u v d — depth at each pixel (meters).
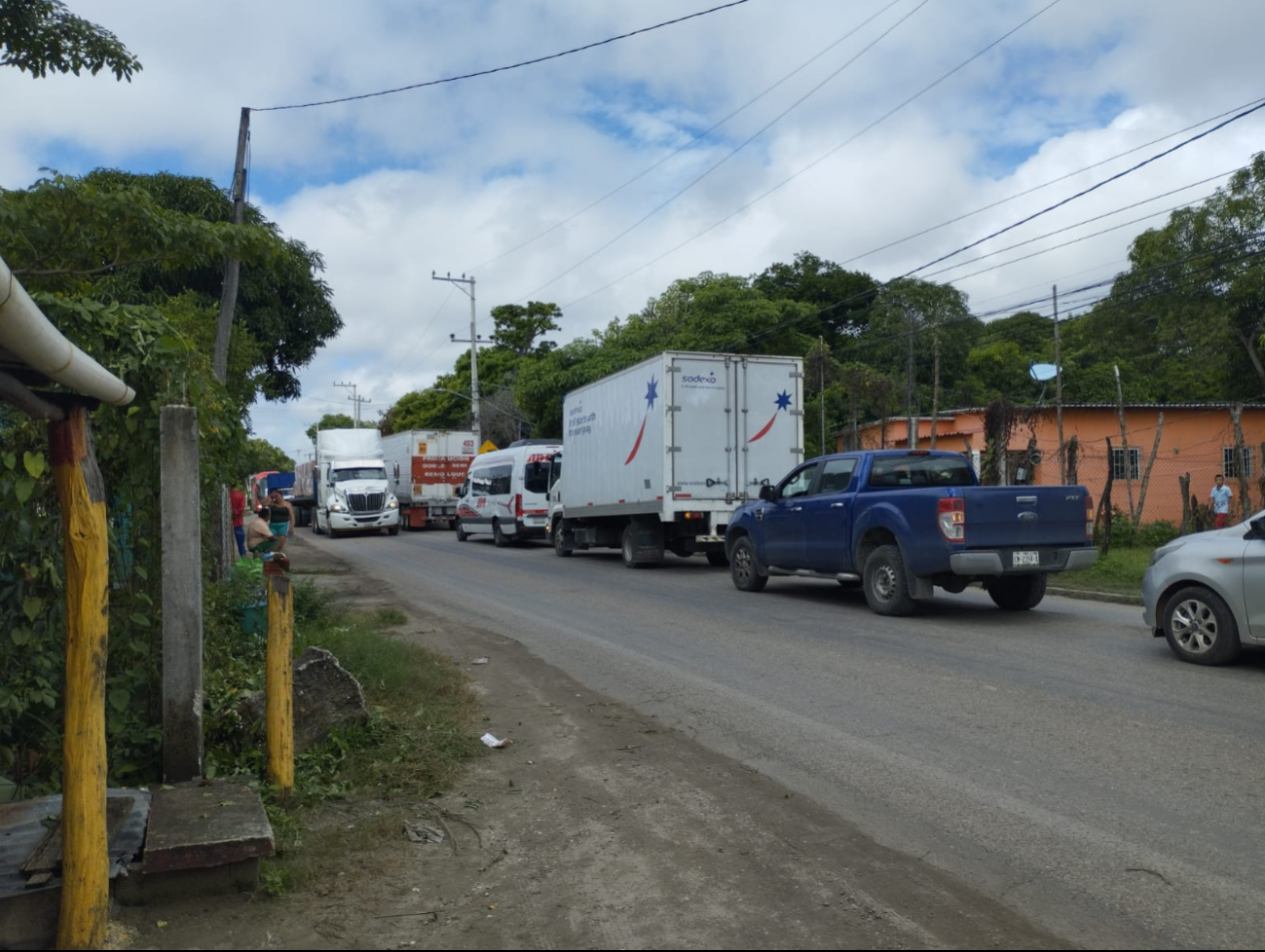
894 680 8.26
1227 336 28.12
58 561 5.16
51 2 8.45
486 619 12.54
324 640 9.31
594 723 7.12
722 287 36.00
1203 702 7.22
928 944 3.69
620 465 19.20
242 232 9.01
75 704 3.58
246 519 20.84
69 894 3.55
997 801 5.27
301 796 5.26
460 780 5.78
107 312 5.20
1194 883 4.20
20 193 8.19
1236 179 27.56
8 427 4.99
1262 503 19.14
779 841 4.76
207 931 3.78
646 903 4.06
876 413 34.56
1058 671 8.44
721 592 14.83
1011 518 10.85
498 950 3.65
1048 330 46.00
